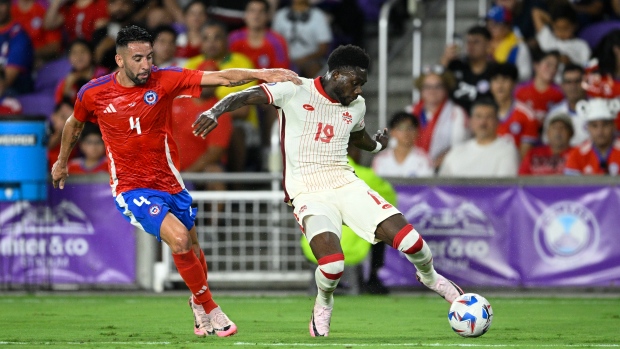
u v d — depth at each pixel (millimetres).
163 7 49156
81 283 37500
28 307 31594
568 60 46125
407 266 37438
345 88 21203
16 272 37469
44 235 37438
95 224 37438
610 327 25203
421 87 44844
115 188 21531
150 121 21078
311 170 21625
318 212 21125
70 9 49125
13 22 49219
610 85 41875
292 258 38375
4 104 48125
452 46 45625
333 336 22469
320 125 21547
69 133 21969
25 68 48969
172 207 21703
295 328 24656
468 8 52406
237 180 38250
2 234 37375
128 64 20500
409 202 37250
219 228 38219
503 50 46469
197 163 41781
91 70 45812
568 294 36688
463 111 43656
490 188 37188
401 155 41688
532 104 43656
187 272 21016
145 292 37438
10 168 36312
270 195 38125
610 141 40469
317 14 49000
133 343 20609
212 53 44594
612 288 36656
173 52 45344
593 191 36750
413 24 51625
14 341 21359
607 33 44750
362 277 36969
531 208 37000
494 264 37125
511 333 23391
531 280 36969
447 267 37219
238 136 43656
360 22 52250
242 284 38812
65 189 37438
